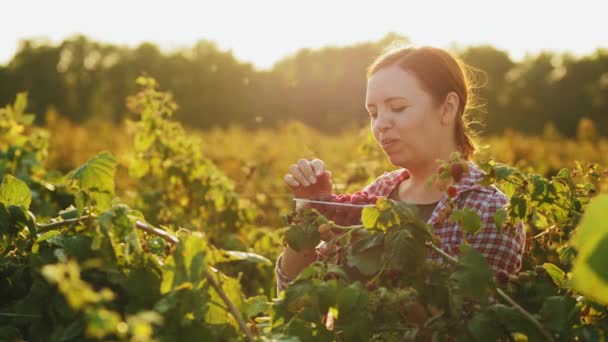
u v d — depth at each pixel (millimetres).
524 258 2328
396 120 2174
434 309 1720
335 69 56031
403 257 1645
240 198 5441
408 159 2209
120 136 19062
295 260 2152
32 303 1722
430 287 1687
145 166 5137
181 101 52938
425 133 2188
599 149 20156
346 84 55094
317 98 54938
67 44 55594
